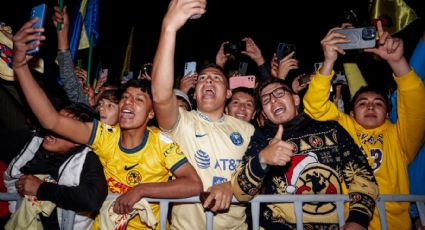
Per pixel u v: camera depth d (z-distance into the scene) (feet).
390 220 8.38
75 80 11.00
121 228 7.13
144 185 7.26
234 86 12.25
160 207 7.31
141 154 7.79
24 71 7.13
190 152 8.14
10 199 7.48
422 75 9.34
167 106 7.35
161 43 6.63
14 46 7.03
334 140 8.29
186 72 12.88
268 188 8.37
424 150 9.46
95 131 7.80
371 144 9.08
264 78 13.01
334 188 7.97
